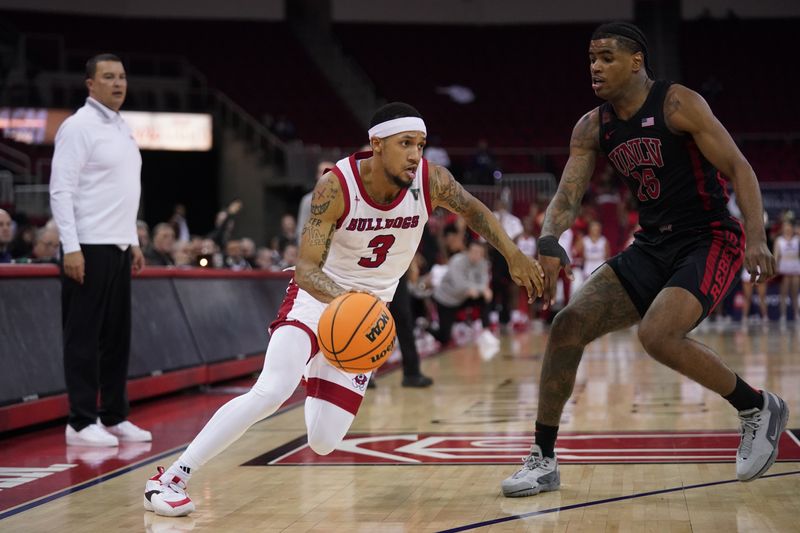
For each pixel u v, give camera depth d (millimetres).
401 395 8000
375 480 4543
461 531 3543
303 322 3930
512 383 8789
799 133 27953
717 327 16906
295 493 4293
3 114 20391
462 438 5738
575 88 29750
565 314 4160
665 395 7562
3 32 21391
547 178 23375
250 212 23312
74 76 21484
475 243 13430
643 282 4117
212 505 4090
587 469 4664
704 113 3887
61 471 4949
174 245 11734
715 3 29953
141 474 4832
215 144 23625
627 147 4086
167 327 8344
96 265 5781
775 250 19062
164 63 23094
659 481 4340
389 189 3799
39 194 18625
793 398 7137
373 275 4043
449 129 28578
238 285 10164
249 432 6082
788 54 29266
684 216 4059
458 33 30469
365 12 30188
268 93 27547
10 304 6379
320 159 23109
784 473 4438
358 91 28531
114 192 5832
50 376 6504
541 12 30547
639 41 3990
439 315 13461
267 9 28938
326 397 3889
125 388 6020
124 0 27578
